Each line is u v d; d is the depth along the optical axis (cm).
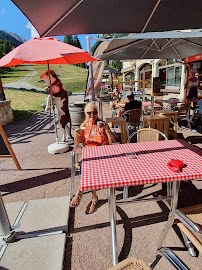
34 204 253
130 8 191
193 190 280
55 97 472
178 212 142
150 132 283
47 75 453
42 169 372
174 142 238
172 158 187
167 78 1227
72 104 670
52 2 160
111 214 179
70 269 169
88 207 244
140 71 1705
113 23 215
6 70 5066
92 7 179
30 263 170
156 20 220
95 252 184
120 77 3341
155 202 255
